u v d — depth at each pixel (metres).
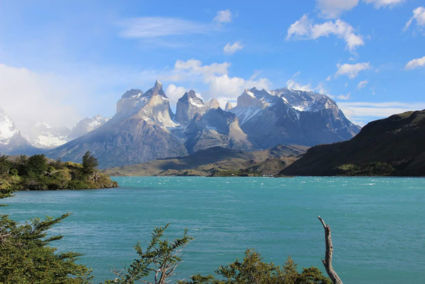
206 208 95.00
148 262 19.39
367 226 62.22
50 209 89.62
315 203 107.75
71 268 20.91
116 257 39.72
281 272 23.06
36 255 20.27
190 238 19.58
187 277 32.16
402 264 37.59
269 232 56.47
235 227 61.56
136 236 52.81
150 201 117.81
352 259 39.72
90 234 54.53
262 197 134.50
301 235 53.81
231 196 141.88
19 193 151.12
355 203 106.62
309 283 22.12
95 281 30.39
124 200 121.25
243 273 22.62
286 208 94.12
